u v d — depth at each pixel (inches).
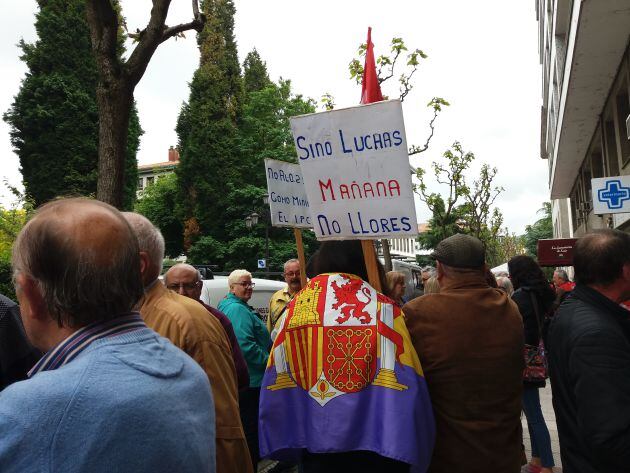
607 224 636.7
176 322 92.7
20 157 1074.7
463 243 101.5
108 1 248.8
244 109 1504.7
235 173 1423.5
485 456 91.7
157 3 251.8
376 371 87.7
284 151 1424.7
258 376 189.2
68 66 1073.5
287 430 90.7
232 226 1393.9
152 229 97.9
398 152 95.3
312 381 89.2
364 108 97.0
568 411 86.0
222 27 1553.9
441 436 93.5
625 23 404.5
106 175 251.0
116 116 252.5
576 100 572.1
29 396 42.0
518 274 193.5
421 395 88.1
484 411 93.0
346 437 85.6
